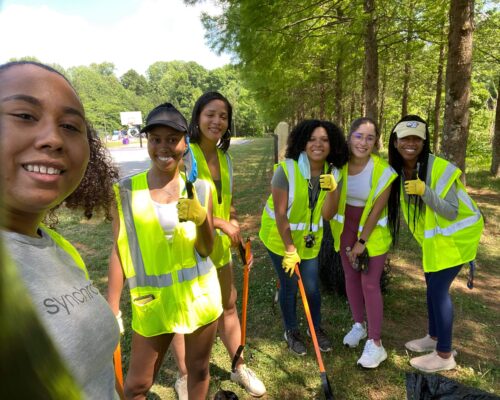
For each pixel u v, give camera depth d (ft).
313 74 37.47
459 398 7.29
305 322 11.16
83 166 2.66
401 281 13.66
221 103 7.89
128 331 11.00
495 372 8.85
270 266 15.26
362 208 9.20
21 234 2.45
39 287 2.33
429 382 7.72
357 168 9.02
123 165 58.95
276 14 20.89
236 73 32.68
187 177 5.57
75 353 2.41
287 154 9.04
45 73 2.40
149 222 5.78
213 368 9.34
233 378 8.80
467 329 10.69
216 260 8.13
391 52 31.40
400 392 8.34
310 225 8.99
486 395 7.18
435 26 25.70
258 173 42.19
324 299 12.48
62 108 2.41
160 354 6.37
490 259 15.71
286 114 52.65
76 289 2.67
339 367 9.18
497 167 33.58
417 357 9.11
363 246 9.00
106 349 2.78
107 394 2.78
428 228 8.47
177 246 5.85
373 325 9.08
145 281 5.94
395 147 8.88
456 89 17.67
